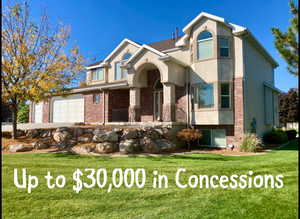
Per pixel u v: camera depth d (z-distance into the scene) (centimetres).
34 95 1355
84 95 2205
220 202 514
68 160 962
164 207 490
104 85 2036
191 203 510
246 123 1423
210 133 1503
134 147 1207
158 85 1805
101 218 438
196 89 1538
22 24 1344
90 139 1286
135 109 1666
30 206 490
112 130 1304
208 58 1492
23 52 1305
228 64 1458
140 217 442
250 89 1534
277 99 2308
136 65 1669
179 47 1683
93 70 2462
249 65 1547
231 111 1427
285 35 407
